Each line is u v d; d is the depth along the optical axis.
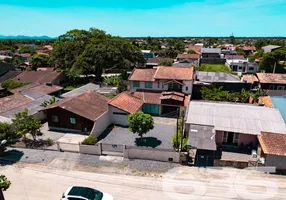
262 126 23.81
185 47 137.00
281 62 80.81
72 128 28.91
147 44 146.88
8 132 22.80
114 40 58.78
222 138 24.44
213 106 28.16
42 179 18.75
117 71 69.75
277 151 19.48
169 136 27.31
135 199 16.47
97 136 27.42
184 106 33.53
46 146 24.25
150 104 35.09
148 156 21.52
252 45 157.12
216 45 160.88
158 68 39.94
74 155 22.38
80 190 15.83
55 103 30.81
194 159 21.66
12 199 16.42
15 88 45.06
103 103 32.47
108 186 17.89
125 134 28.14
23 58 96.06
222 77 46.97
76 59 56.53
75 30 61.66
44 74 54.81
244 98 37.06
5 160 21.56
